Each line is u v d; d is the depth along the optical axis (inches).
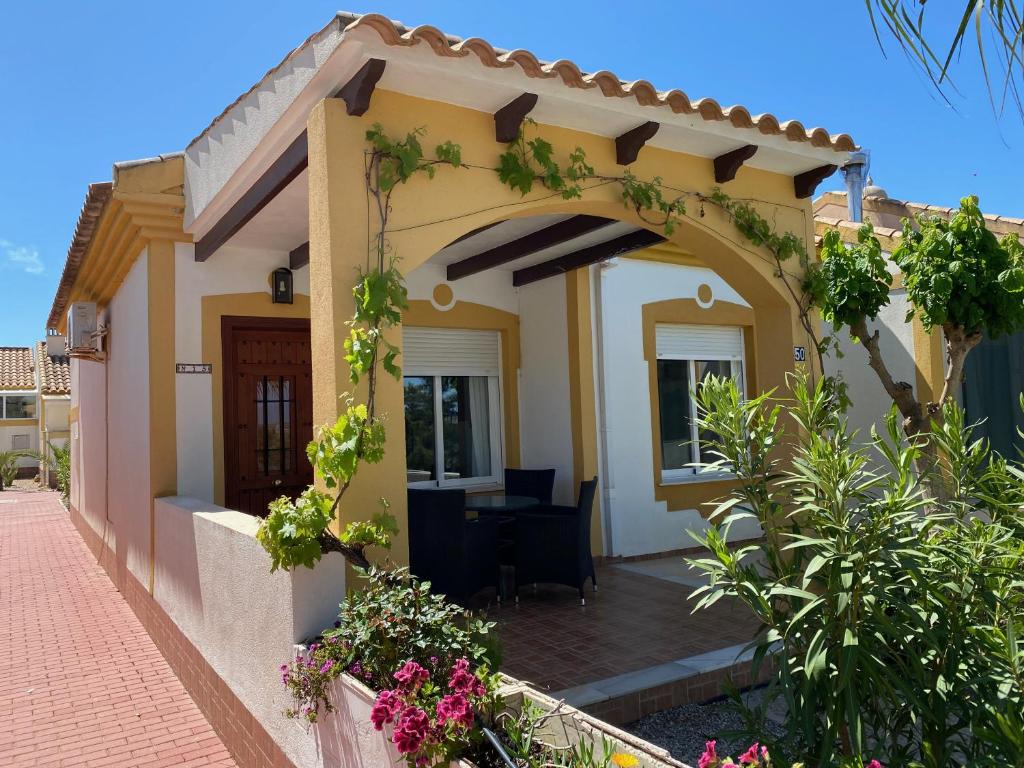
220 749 198.4
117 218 297.4
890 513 106.0
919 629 105.0
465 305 362.0
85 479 544.4
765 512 125.2
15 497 1147.3
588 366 349.1
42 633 322.7
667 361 388.5
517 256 305.3
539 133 191.9
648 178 211.6
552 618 254.5
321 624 145.9
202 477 286.8
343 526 153.9
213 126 243.4
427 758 98.3
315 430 162.9
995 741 99.3
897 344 310.0
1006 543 117.6
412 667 110.3
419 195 171.3
